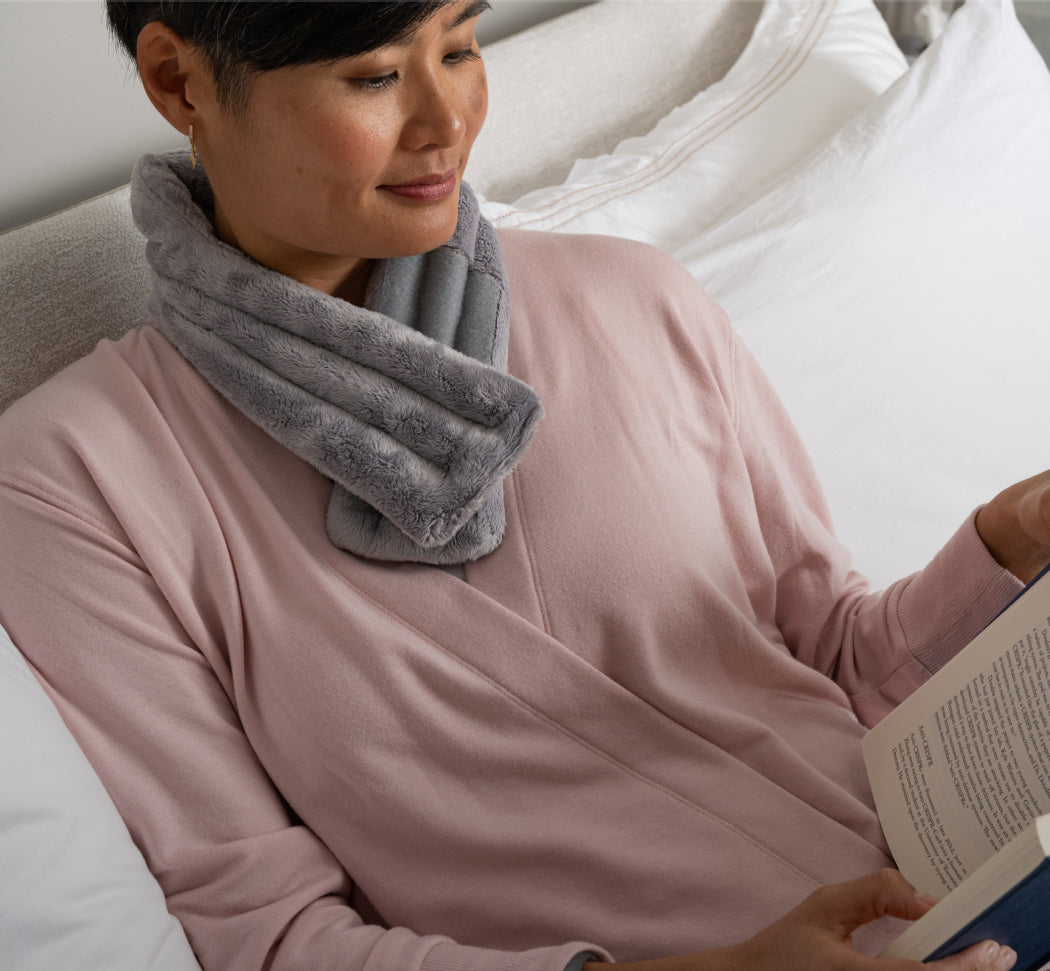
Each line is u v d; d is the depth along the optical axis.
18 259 0.87
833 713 0.78
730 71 1.48
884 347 1.10
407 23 0.58
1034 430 1.07
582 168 1.30
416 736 0.70
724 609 0.76
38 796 0.61
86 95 0.98
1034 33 1.83
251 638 0.71
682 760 0.73
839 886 0.58
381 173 0.64
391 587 0.71
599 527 0.74
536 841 0.69
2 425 0.72
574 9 1.52
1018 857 0.46
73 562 0.69
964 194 1.22
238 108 0.62
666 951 0.67
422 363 0.70
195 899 0.68
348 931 0.66
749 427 0.86
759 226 1.18
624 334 0.81
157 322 0.74
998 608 0.75
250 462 0.72
